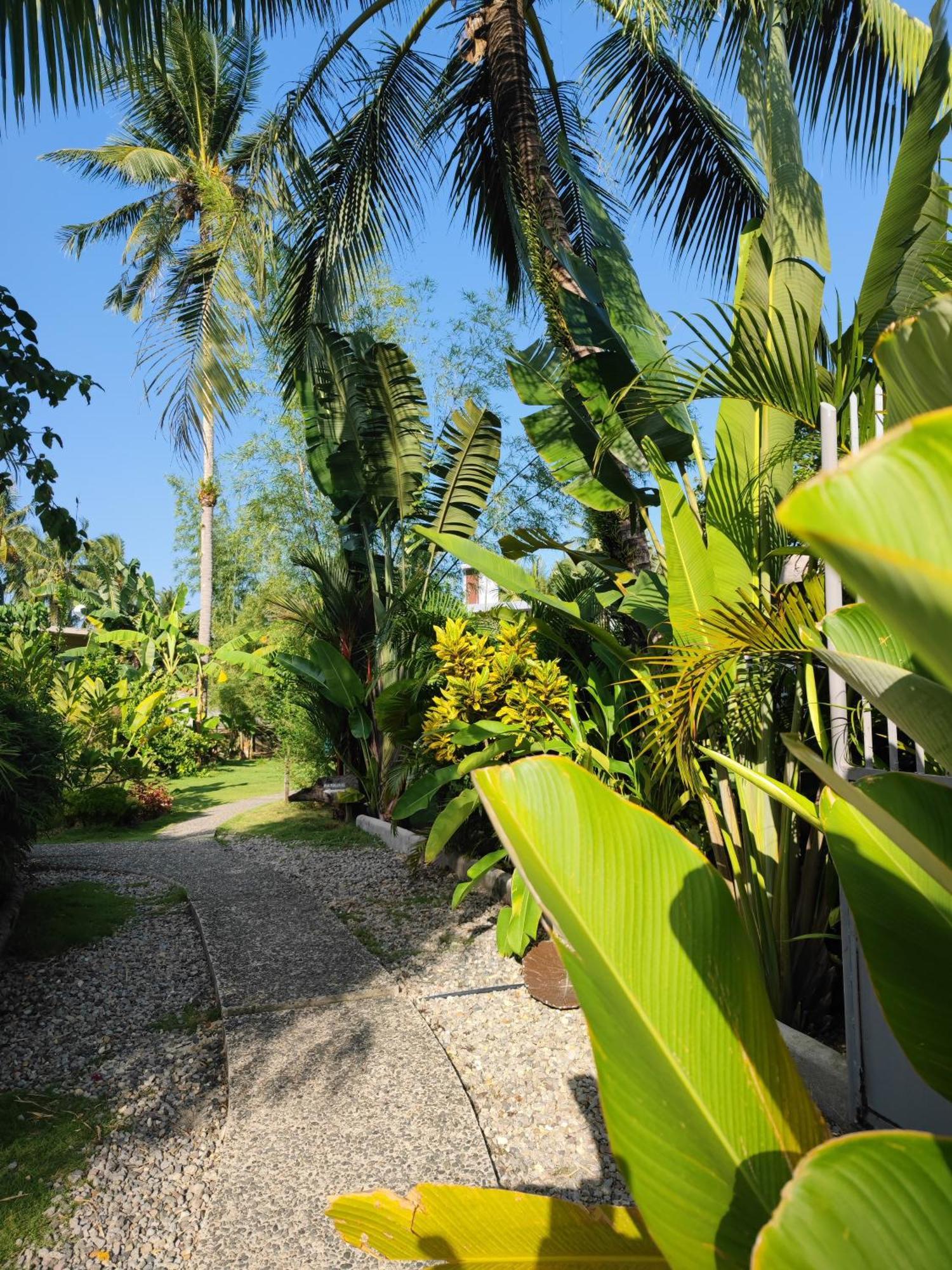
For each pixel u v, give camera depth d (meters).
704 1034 1.04
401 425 9.59
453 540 5.14
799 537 0.48
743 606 2.65
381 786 9.82
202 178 9.27
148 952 5.19
